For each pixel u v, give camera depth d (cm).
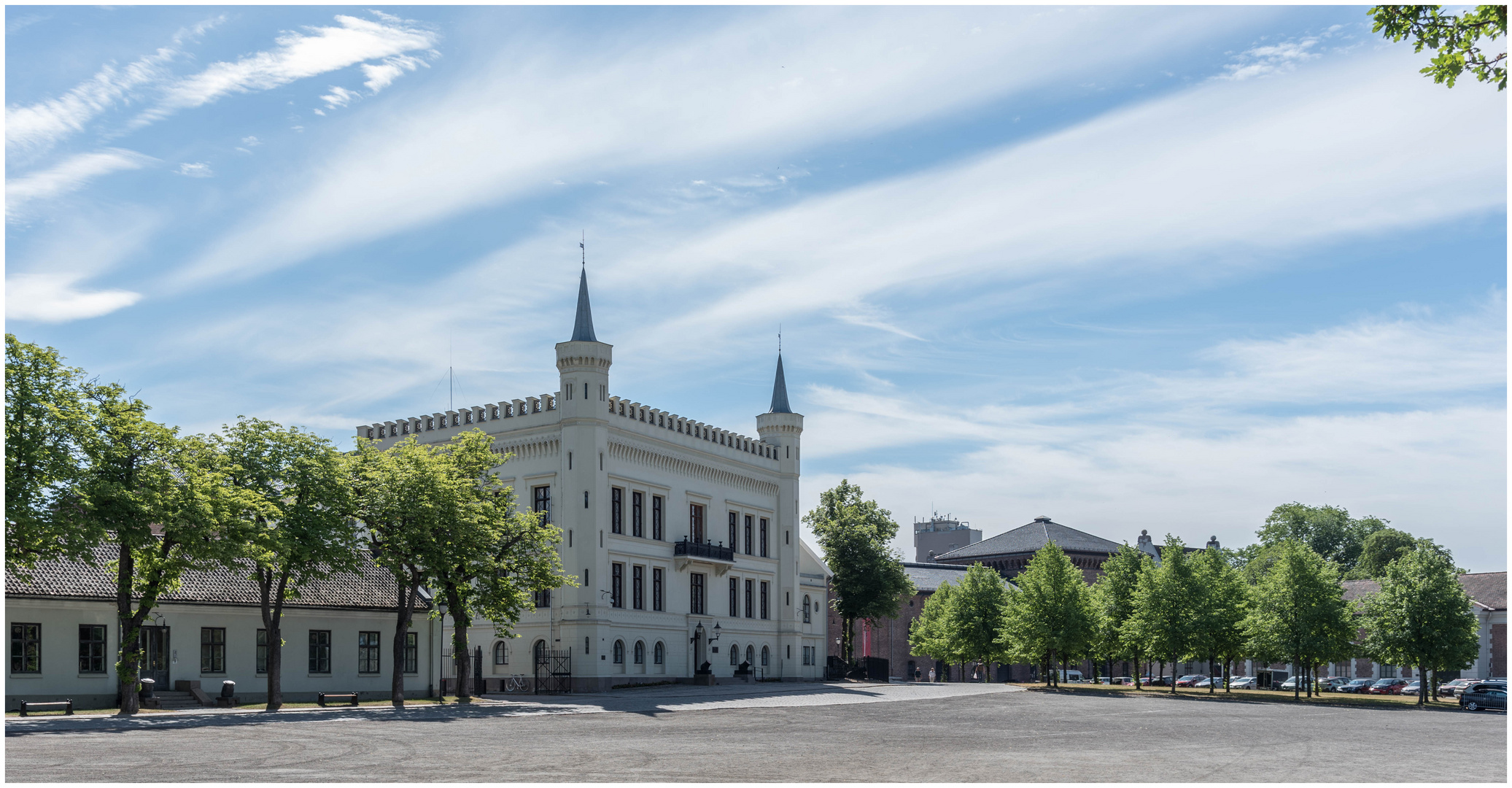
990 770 2386
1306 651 6762
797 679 9056
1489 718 4900
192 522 3897
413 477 5128
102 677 4616
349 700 5234
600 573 7156
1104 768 2453
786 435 9281
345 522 4762
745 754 2738
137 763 2386
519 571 5638
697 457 8262
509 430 7556
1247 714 5025
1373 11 1719
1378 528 12812
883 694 6775
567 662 7062
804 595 9631
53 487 3672
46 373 3775
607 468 7331
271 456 4650
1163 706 5616
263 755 2597
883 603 9969
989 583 9456
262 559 4225
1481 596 9312
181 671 4925
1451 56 1677
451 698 5719
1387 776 2358
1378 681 8475
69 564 4625
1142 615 7512
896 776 2247
